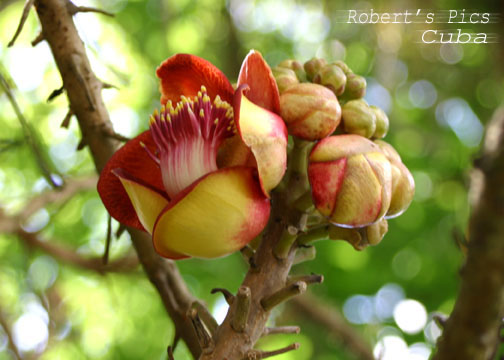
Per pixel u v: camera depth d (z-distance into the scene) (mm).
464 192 6777
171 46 7992
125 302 7508
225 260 6770
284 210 2076
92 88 2881
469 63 8273
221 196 1810
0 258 7488
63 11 2803
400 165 2078
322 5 8383
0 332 7199
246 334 1951
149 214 2012
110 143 2898
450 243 6750
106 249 2934
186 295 2986
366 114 2094
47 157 6984
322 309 5961
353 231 2094
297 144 2072
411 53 8227
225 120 2045
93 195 7516
